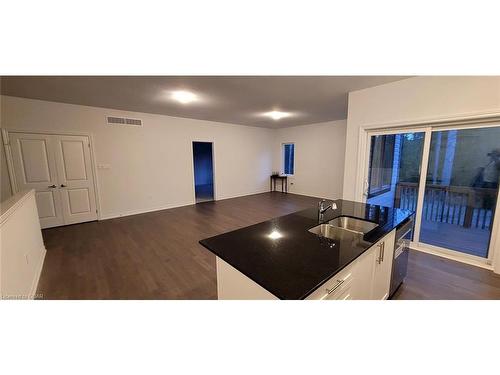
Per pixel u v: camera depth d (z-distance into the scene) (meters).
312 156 7.10
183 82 3.02
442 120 2.65
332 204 2.30
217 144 6.61
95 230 3.97
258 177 7.91
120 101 4.02
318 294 1.06
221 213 5.19
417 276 2.44
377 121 3.21
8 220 1.85
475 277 2.42
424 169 3.04
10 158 3.66
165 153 5.52
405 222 2.17
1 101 3.54
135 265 2.70
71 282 2.35
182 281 2.37
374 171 3.54
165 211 5.37
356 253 1.33
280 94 3.64
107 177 4.67
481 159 2.67
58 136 4.07
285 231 1.72
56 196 4.13
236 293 1.28
